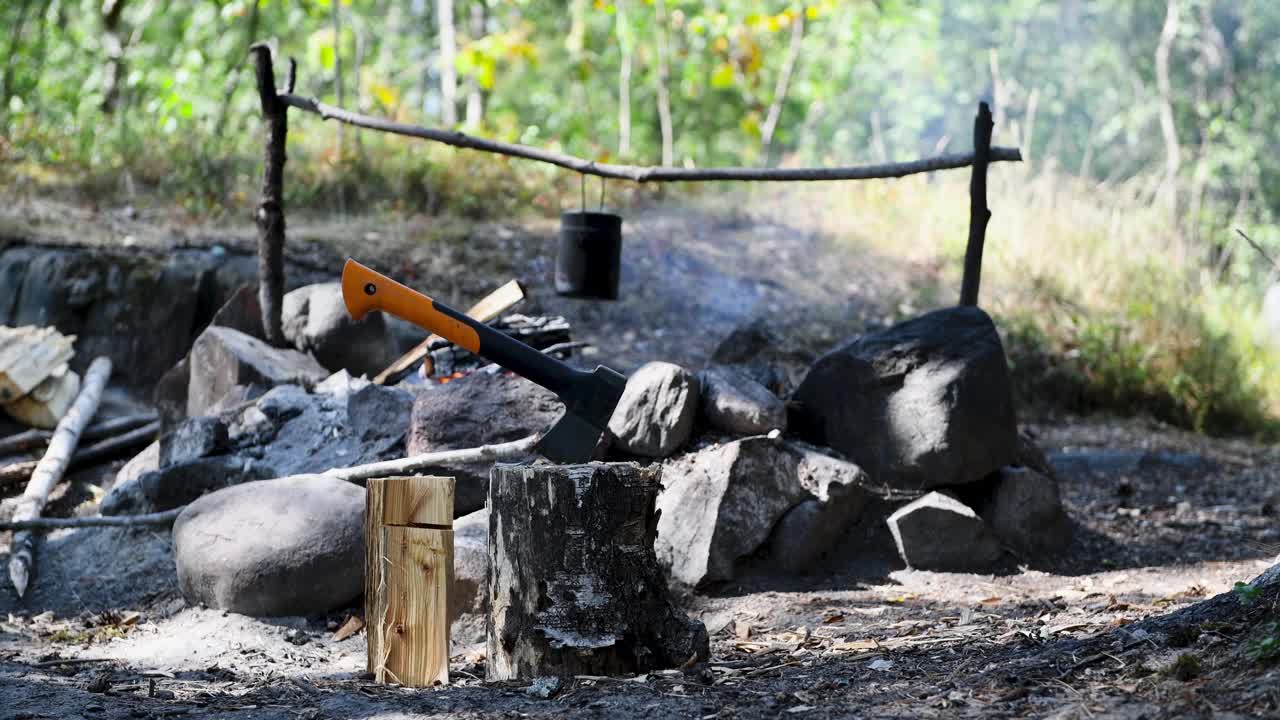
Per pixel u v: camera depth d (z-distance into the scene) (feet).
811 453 20.12
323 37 50.78
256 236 34.81
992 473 21.48
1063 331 37.93
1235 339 39.68
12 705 12.44
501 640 13.46
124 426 27.27
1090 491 28.66
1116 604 16.83
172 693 13.21
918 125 68.13
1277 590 11.72
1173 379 36.76
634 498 13.28
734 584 19.08
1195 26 69.36
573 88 72.79
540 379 14.26
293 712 12.01
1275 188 64.59
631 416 19.71
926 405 20.47
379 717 11.70
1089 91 71.56
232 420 22.13
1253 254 50.37
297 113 47.37
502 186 42.75
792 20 56.70
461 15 73.72
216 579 17.61
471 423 19.99
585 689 12.46
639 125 72.38
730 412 20.03
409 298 14.01
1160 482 29.78
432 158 43.45
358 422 21.12
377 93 49.26
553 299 35.17
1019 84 71.67
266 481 18.67
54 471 24.16
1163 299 39.99
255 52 24.31
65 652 16.47
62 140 41.65
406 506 13.88
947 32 72.49
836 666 13.38
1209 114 65.31
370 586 14.06
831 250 41.27
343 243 35.63
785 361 26.96
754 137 64.69
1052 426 35.35
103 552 20.80
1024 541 21.13
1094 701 10.46
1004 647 13.39
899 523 19.93
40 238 32.07
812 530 19.54
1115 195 47.55
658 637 13.46
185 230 34.86
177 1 62.75
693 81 64.54
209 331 24.17
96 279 30.50
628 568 13.29
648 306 35.76
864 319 36.86
